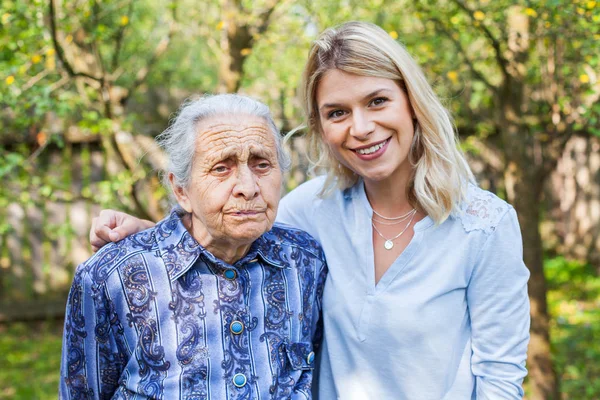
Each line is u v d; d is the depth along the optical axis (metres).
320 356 1.81
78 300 1.55
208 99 1.57
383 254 1.72
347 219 1.78
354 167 1.64
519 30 3.28
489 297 1.63
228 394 1.51
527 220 3.57
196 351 1.52
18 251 5.96
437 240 1.66
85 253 6.03
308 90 1.68
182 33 4.80
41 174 4.78
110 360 1.59
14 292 6.00
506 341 1.63
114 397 1.59
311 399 1.66
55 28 3.06
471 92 4.80
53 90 3.50
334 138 1.62
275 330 1.61
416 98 1.58
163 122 5.75
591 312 5.79
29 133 5.12
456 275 1.63
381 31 1.59
